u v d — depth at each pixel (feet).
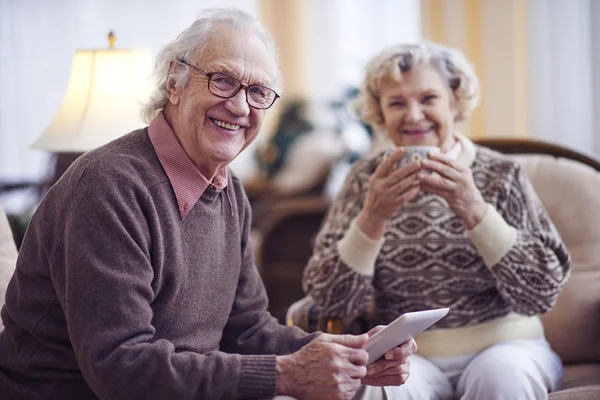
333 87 16.72
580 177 7.23
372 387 5.55
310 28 16.74
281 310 13.48
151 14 16.98
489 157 6.48
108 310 4.34
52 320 4.72
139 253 4.50
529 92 11.87
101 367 4.28
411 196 5.93
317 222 13.29
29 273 4.74
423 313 4.67
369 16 16.11
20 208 16.17
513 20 11.88
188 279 4.88
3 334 4.96
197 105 4.87
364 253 6.14
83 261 4.37
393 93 6.41
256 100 5.02
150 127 5.02
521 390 5.65
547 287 5.97
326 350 4.64
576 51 11.51
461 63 6.52
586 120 11.54
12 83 16.75
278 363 4.66
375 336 4.75
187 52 4.91
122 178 4.58
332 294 6.26
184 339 4.92
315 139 14.07
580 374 6.64
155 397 4.35
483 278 6.19
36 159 16.80
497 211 6.24
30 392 4.77
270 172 14.49
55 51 16.79
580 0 11.41
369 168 6.73
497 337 6.23
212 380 4.46
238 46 4.91
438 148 5.96
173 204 4.82
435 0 12.53
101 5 16.90
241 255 5.65
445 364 6.19
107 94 6.91
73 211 4.48
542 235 6.16
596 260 6.98
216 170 5.10
